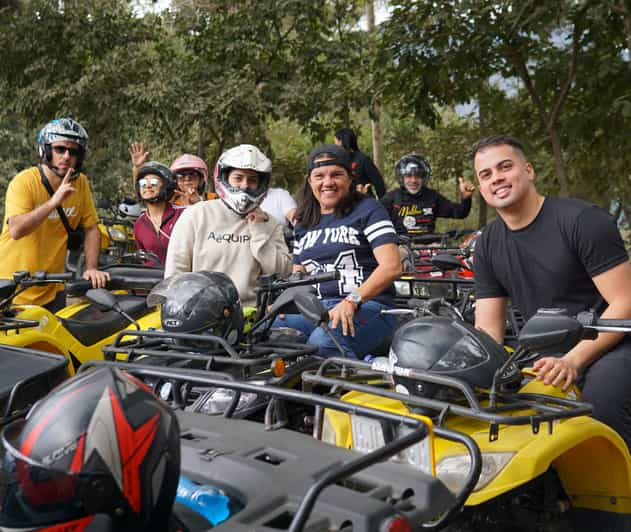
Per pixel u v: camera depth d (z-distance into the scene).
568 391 3.78
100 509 1.75
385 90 13.48
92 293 4.60
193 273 4.36
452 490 3.02
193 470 2.32
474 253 4.30
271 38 16.31
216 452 2.41
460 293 6.86
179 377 2.92
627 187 14.70
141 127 16.95
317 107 15.29
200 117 15.30
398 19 12.77
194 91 15.34
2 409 3.74
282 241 5.47
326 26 16.52
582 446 3.23
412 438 2.24
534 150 14.80
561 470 3.34
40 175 6.03
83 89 15.73
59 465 1.72
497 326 4.25
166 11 16.14
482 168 4.01
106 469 1.74
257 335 4.54
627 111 11.34
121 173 17.17
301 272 5.15
